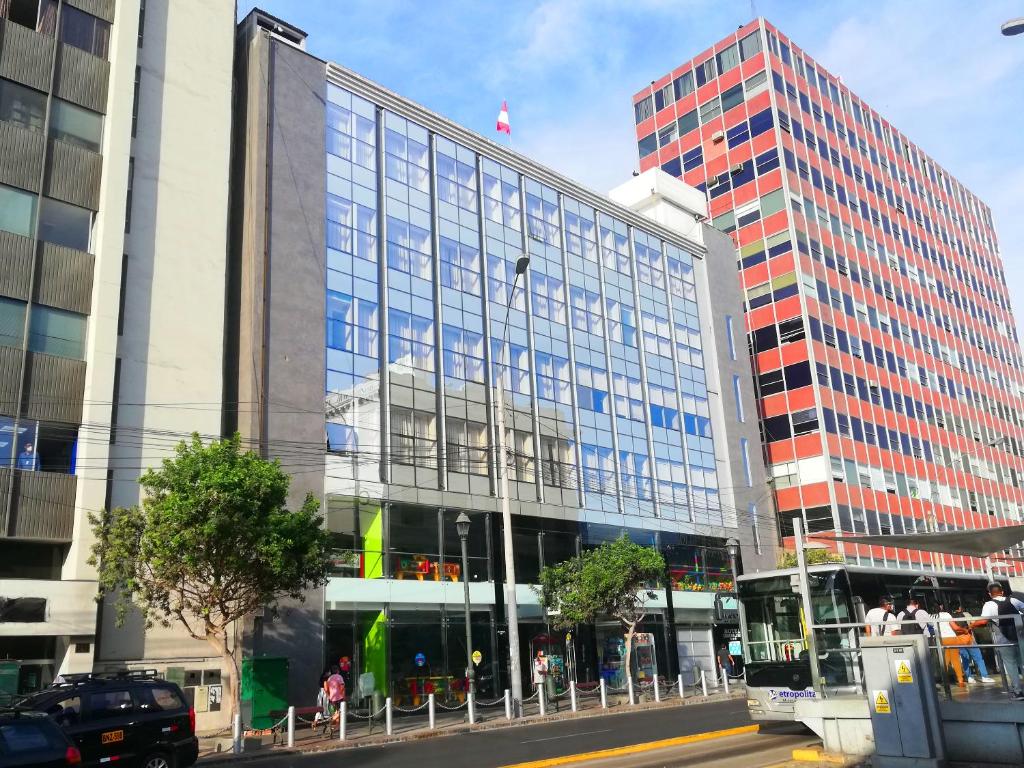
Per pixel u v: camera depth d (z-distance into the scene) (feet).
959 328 263.08
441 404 122.62
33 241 86.89
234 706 70.90
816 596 68.90
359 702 98.37
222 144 107.45
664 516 151.23
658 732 70.95
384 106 128.98
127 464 90.22
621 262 162.20
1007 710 44.42
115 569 74.64
